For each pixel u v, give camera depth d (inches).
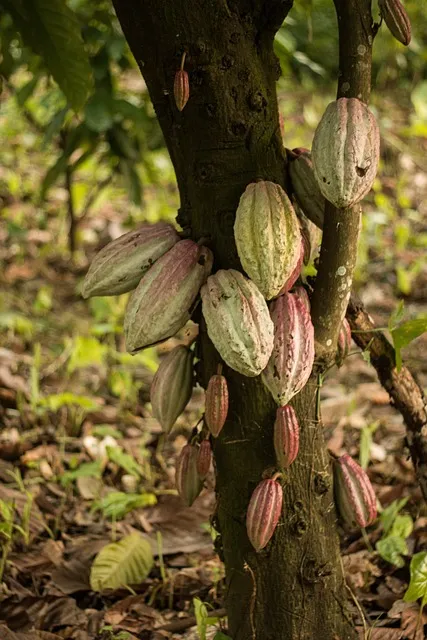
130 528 162.2
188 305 123.0
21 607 145.6
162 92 125.3
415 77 409.7
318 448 127.9
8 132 361.1
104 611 146.9
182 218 127.6
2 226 301.3
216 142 124.6
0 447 177.9
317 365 127.0
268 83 125.4
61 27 150.9
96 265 124.4
